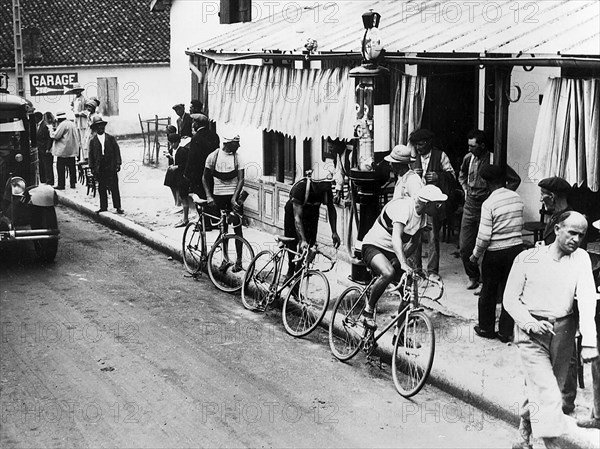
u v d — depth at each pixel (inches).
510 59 329.1
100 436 269.9
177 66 898.1
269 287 402.6
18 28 884.6
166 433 271.7
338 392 306.5
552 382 244.7
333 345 343.9
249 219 580.4
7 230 503.5
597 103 325.7
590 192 387.2
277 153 553.0
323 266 460.8
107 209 673.0
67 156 799.1
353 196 451.5
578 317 250.1
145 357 345.7
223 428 275.1
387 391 307.4
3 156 521.3
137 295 444.5
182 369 331.3
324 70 455.2
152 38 1332.4
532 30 351.6
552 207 312.7
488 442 264.4
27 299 438.3
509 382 295.0
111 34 1333.7
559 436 247.1
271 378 321.1
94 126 654.5
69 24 1339.8
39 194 503.5
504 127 353.4
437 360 317.4
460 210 488.1
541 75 432.5
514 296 250.1
